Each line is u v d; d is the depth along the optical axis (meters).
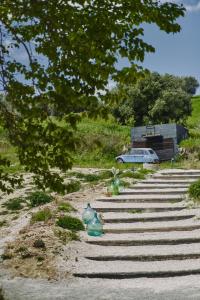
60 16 6.00
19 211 18.27
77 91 6.22
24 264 10.73
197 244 12.74
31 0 5.98
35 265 10.67
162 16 6.10
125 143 46.94
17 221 15.71
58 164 6.83
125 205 17.50
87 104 6.11
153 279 10.41
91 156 41.97
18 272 10.34
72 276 10.31
